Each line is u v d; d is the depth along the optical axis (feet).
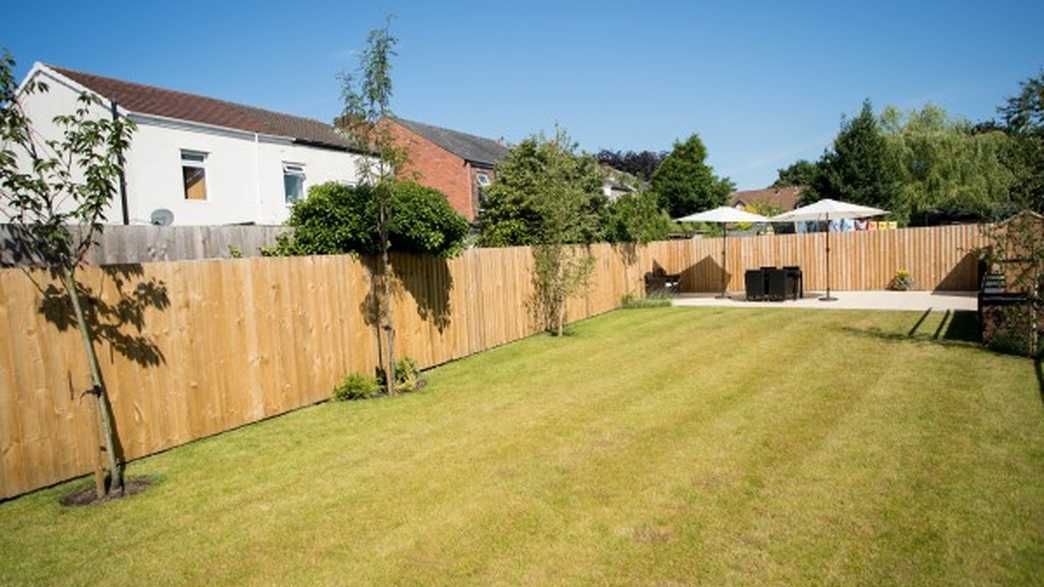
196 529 14.85
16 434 17.01
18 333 17.04
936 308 49.03
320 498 16.42
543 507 15.26
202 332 22.11
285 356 25.26
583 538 13.61
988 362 28.30
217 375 22.59
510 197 62.39
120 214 53.52
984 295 33.81
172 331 21.09
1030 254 28.99
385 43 26.43
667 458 18.21
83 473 18.51
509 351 38.14
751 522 13.99
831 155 102.22
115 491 17.26
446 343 35.09
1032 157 28.50
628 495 15.74
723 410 22.88
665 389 26.45
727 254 74.54
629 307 59.36
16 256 23.53
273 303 24.80
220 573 12.84
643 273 66.95
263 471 18.60
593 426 21.66
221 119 63.67
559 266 44.55
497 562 12.77
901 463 16.99
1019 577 11.46
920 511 14.15
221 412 22.72
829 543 12.94
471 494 16.24
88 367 18.56
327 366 27.17
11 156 15.46
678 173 136.67
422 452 19.72
